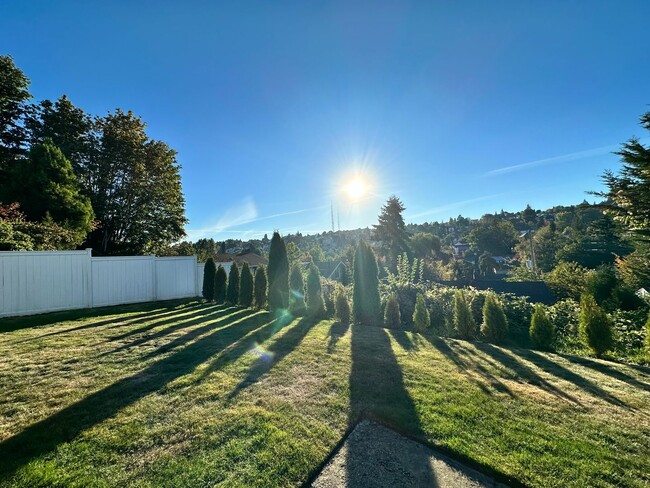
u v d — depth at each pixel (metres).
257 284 9.90
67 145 16.69
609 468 2.09
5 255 7.87
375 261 7.59
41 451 2.24
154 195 19.67
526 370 4.04
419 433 2.53
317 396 3.21
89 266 9.54
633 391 3.37
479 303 7.14
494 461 2.16
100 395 3.20
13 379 3.62
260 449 2.30
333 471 2.08
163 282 11.62
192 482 1.95
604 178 11.38
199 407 2.95
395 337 5.87
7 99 15.28
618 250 22.89
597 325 4.86
